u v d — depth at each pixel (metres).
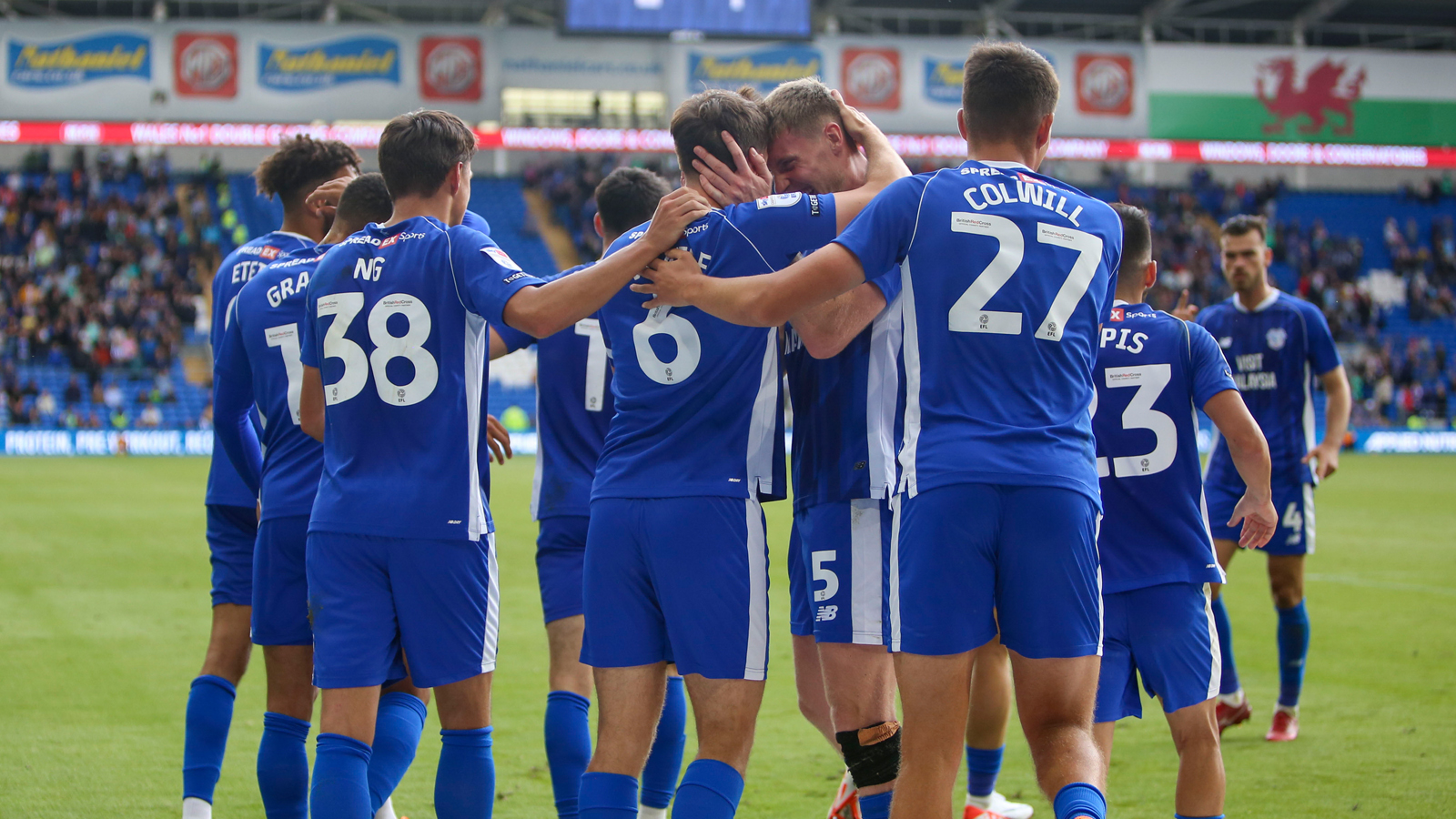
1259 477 8.77
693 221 7.42
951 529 6.73
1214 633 8.75
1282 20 94.88
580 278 7.11
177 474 51.59
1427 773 11.33
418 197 8.06
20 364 71.25
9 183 84.00
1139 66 87.38
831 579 8.20
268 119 82.00
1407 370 80.31
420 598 7.55
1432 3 90.12
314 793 7.16
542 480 9.92
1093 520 6.96
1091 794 6.48
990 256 6.93
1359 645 17.97
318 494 7.85
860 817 8.30
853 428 8.14
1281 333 13.92
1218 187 94.38
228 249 81.25
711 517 7.38
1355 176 99.69
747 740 7.46
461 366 7.73
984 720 9.84
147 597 21.88
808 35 83.00
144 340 73.06
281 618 8.67
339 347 7.76
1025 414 6.85
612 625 7.53
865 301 7.54
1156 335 8.99
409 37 82.88
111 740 12.48
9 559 26.53
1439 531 33.66
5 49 79.69
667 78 85.00
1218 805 8.42
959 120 7.68
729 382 7.50
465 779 7.71
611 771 7.38
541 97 85.94
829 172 8.48
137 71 80.94
